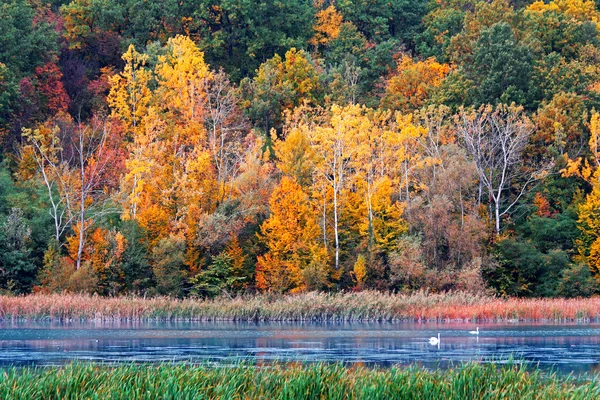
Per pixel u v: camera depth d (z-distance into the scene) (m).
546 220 151.75
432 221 141.00
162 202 145.00
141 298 120.88
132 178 144.00
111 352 74.12
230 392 46.47
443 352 75.44
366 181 154.25
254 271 142.75
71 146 155.62
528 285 144.12
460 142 161.00
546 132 163.50
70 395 45.81
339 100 190.62
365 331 97.19
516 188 161.25
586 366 67.06
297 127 169.00
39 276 128.12
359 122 152.62
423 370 56.06
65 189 136.00
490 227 148.00
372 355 72.81
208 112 169.38
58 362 67.06
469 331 97.00
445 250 144.25
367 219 144.62
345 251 145.50
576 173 159.25
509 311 116.00
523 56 177.38
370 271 140.12
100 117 172.75
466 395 47.66
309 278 134.25
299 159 152.50
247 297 130.50
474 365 51.09
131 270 131.88
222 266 136.25
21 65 174.50
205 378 48.62
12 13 177.62
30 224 134.75
